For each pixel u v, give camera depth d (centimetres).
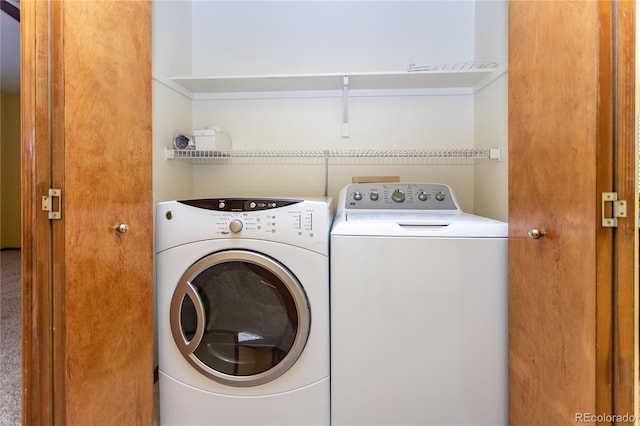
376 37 198
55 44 83
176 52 181
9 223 450
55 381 86
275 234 112
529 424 97
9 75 372
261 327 117
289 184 201
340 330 112
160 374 121
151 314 122
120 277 106
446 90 192
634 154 71
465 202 194
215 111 200
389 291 111
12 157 447
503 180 153
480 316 110
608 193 71
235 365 117
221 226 114
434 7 196
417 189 159
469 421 111
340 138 197
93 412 95
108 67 99
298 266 113
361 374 112
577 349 78
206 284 118
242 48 202
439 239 110
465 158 183
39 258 84
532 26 95
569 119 79
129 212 110
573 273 79
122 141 106
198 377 119
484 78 173
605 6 70
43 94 83
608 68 70
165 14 169
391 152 180
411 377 111
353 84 186
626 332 72
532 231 93
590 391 74
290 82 181
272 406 117
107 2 99
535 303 94
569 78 79
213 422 119
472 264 110
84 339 92
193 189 202
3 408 131
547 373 89
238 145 200
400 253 110
